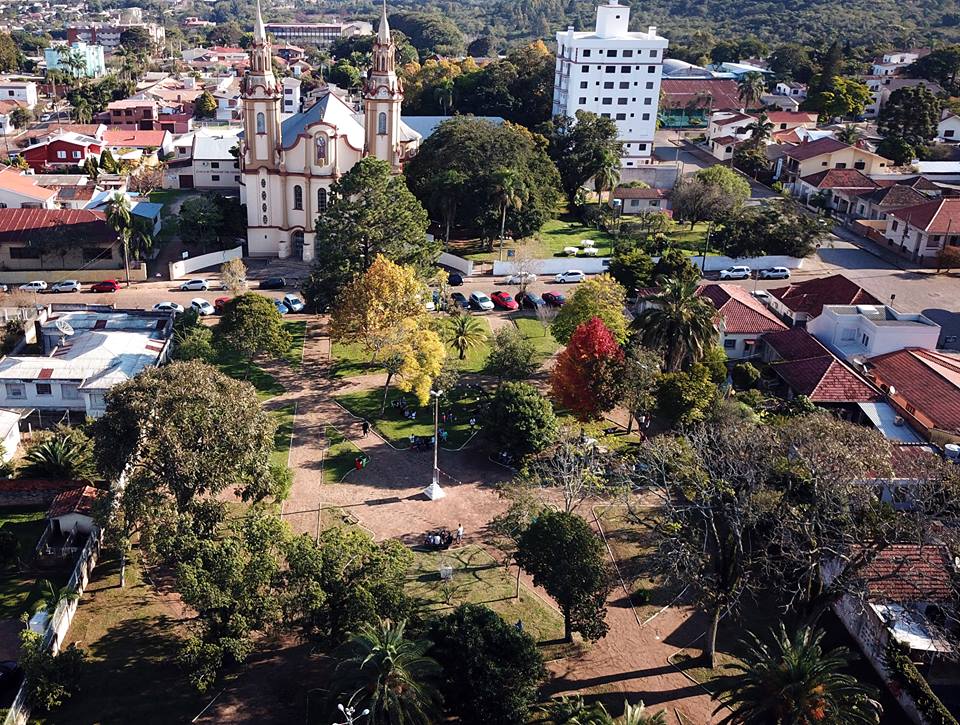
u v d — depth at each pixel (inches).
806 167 6505.9
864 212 5841.5
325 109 5049.2
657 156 7741.1
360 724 1656.0
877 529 2075.5
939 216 5044.3
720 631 2203.5
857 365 3521.2
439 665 1722.4
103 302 4244.6
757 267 4960.6
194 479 2214.6
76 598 2169.0
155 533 2118.6
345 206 3885.3
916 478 2321.6
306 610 1908.2
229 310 3383.4
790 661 1635.1
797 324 4047.7
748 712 1659.7
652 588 2352.4
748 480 2103.8
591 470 2546.8
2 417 2979.8
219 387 2391.7
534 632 2171.5
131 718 1857.8
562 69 7485.2
